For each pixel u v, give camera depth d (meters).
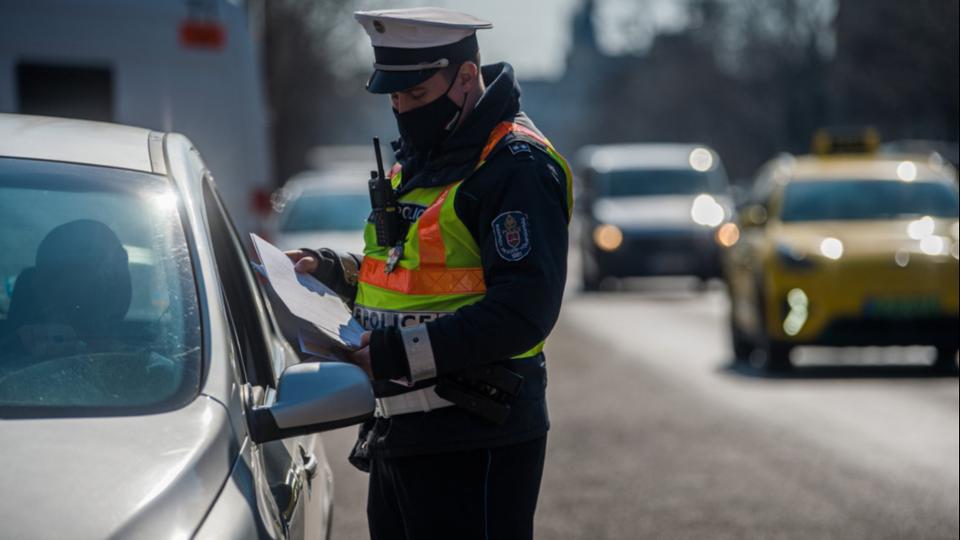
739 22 120.38
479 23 8.12
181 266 7.65
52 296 7.39
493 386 8.10
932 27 61.41
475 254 8.02
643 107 160.62
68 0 23.80
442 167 8.09
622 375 27.02
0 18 23.67
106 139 8.64
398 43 8.01
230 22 24.44
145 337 7.21
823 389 24.92
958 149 67.88
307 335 7.70
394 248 8.17
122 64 23.98
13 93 23.67
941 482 17.47
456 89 8.10
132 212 7.88
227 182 24.50
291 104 95.75
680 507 16.34
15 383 6.88
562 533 15.17
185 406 6.73
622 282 53.25
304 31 93.50
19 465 6.00
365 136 133.88
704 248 47.41
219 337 7.30
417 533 8.29
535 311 7.75
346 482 17.75
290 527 7.04
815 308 25.98
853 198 28.30
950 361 27.86
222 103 24.39
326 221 36.38
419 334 7.70
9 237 7.65
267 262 8.05
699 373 27.25
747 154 125.25
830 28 100.88
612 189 49.88
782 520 15.71
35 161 8.12
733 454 19.30
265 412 6.95
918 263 25.81
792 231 27.48
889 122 85.06
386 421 8.30
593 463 18.77
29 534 5.59
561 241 7.93
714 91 129.75
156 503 5.91
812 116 101.44
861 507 16.27
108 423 6.49
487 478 8.17
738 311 28.88
